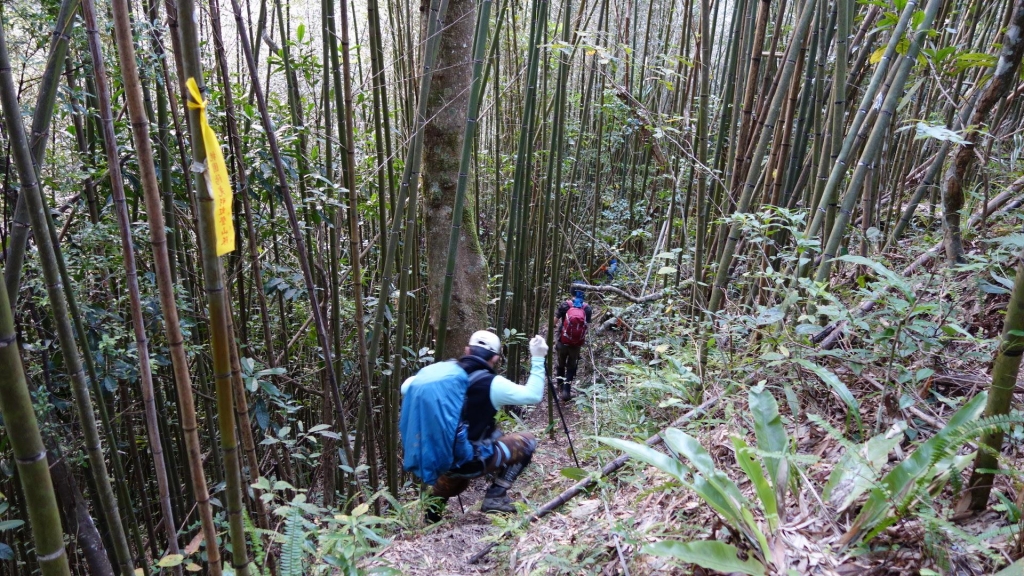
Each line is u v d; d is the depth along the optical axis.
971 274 2.79
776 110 3.06
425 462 2.96
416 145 3.44
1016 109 4.40
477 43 3.49
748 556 1.74
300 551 1.93
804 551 1.70
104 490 1.98
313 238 4.39
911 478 1.67
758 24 3.41
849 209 2.51
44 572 1.23
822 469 2.12
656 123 5.30
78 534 2.68
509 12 7.45
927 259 3.11
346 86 2.93
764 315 2.62
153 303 3.25
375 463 3.58
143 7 3.18
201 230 1.33
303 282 3.83
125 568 2.05
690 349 3.46
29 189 1.64
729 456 2.42
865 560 1.65
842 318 2.33
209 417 3.54
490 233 8.16
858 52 3.96
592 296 7.55
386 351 4.23
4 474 3.01
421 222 5.44
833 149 2.88
